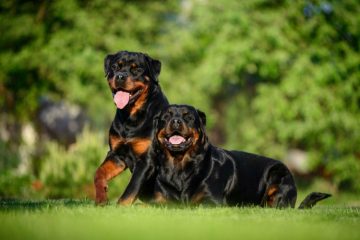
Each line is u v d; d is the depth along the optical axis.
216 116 20.53
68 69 17.09
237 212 6.32
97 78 17.14
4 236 4.37
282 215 6.09
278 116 16.78
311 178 19.55
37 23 18.03
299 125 16.80
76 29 17.50
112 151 7.79
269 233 4.66
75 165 13.45
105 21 18.00
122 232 4.58
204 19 17.23
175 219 5.52
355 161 17.30
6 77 17.81
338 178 17.33
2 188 12.97
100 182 7.51
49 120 22.06
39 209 6.45
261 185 8.28
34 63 17.47
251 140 17.41
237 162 8.01
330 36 17.23
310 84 16.75
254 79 19.97
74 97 17.11
